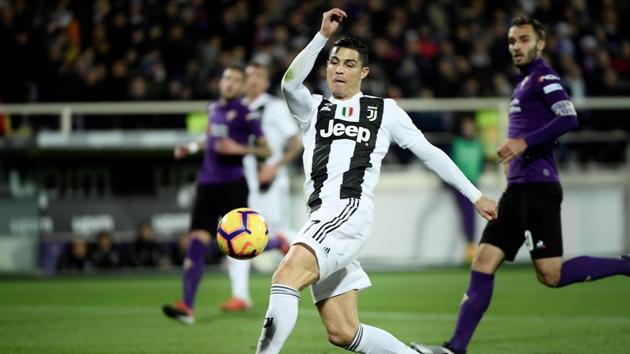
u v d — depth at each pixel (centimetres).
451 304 3222
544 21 5784
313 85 5094
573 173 4453
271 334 1598
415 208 4381
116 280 4062
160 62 5244
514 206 2120
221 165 2802
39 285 3903
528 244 2123
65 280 4078
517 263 4528
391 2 5781
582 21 5800
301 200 4331
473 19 5700
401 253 4384
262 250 1783
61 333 2606
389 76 5066
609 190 4466
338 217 1670
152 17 5447
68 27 5525
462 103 4406
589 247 4447
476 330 2602
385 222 4397
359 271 1738
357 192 1709
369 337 1723
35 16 5269
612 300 3250
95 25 5472
